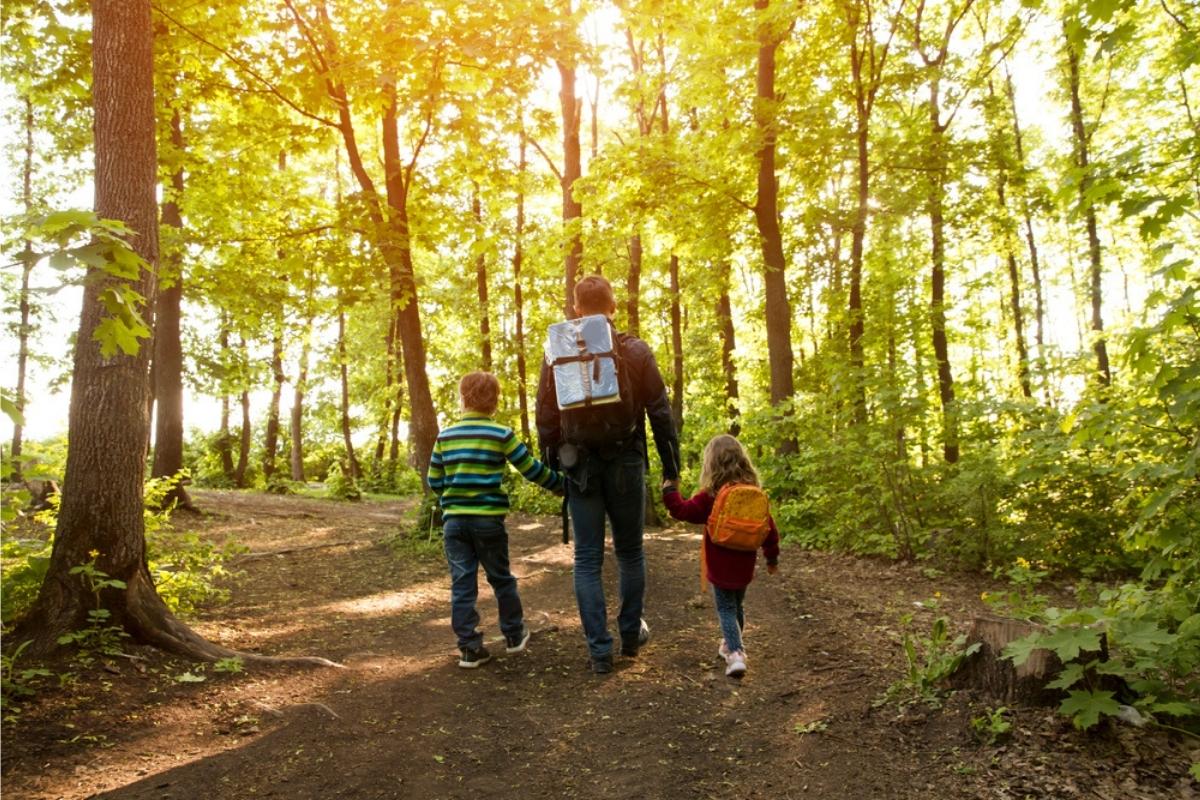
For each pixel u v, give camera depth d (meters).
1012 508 7.08
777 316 11.88
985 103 13.74
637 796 2.81
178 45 8.45
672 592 6.11
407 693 3.89
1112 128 16.25
